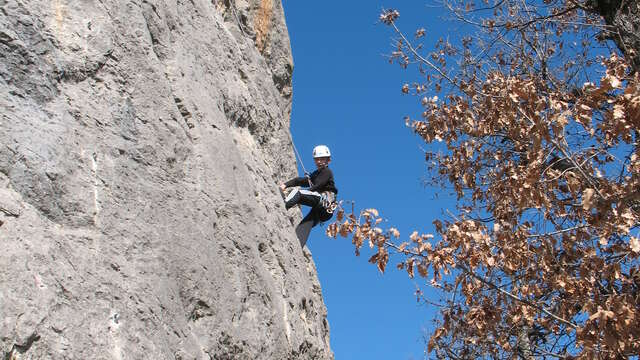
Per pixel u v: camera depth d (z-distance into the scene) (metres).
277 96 10.91
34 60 5.43
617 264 7.62
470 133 9.09
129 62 6.36
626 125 6.91
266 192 8.65
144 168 5.98
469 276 8.65
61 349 4.31
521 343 10.23
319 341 8.46
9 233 4.45
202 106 7.48
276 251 8.12
